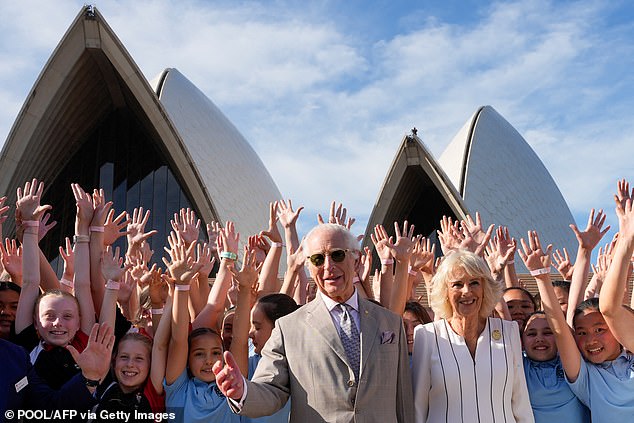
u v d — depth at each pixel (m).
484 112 34.06
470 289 4.38
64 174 24.47
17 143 20.47
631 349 4.69
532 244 5.00
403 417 4.24
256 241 6.25
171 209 23.95
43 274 6.05
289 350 4.23
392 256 5.61
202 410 5.00
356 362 4.14
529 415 4.39
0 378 4.15
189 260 5.08
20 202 5.55
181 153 22.55
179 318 5.04
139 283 6.93
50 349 4.84
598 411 4.77
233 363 3.78
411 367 4.68
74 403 4.30
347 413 4.01
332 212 6.50
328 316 4.26
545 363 5.16
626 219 4.62
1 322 5.38
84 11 20.02
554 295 4.85
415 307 5.77
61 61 20.22
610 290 4.61
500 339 4.42
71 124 22.94
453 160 32.66
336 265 4.25
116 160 24.38
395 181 23.48
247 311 5.09
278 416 5.25
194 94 31.22
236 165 30.55
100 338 4.45
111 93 23.00
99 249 5.70
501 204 31.86
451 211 26.41
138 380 4.95
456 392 4.30
